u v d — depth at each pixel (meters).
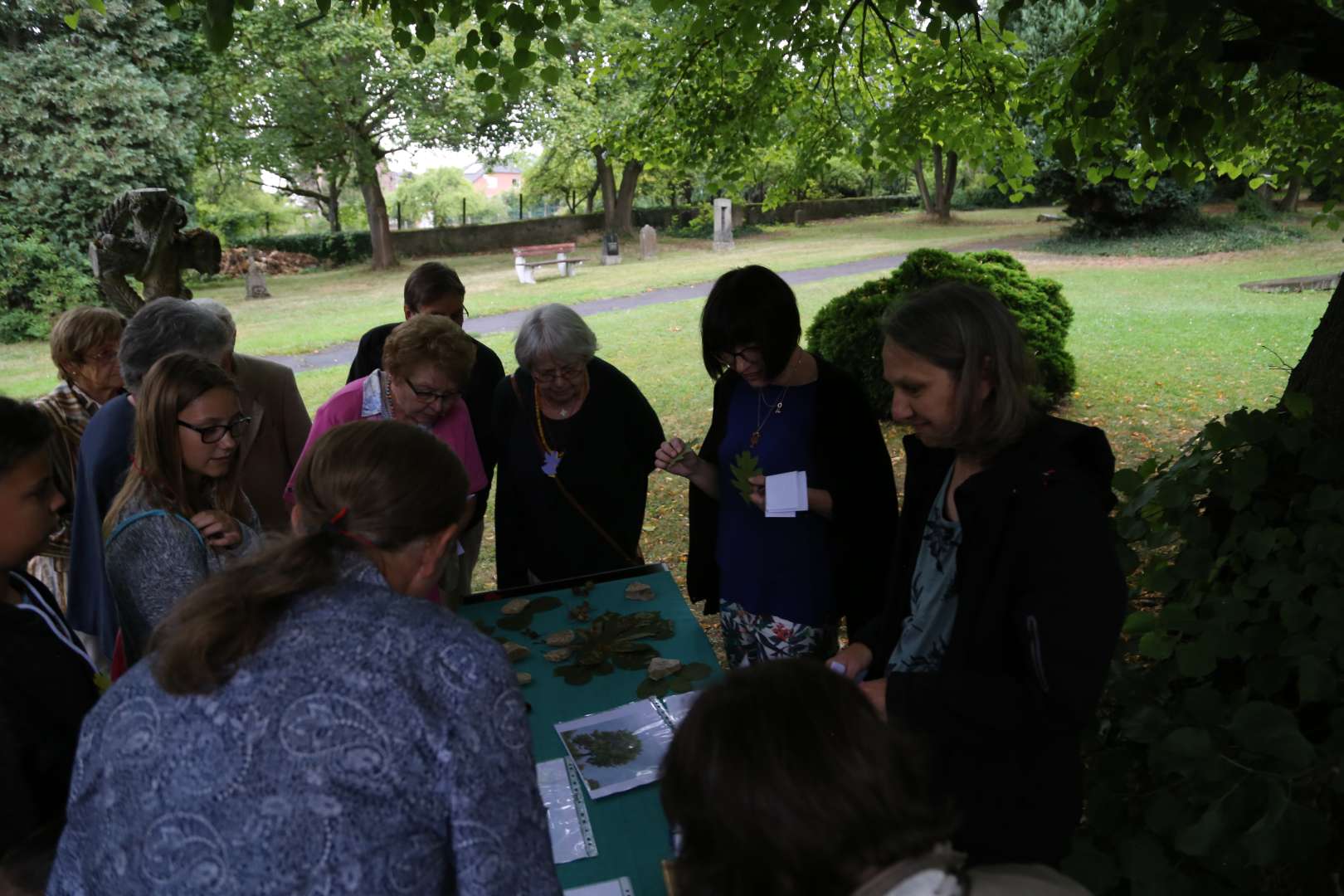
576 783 2.00
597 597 2.96
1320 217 5.49
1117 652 2.56
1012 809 1.57
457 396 2.96
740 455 2.72
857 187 45.22
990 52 5.52
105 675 2.10
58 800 1.62
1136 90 3.81
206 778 1.02
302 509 1.33
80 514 2.36
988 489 1.56
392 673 1.09
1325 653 2.07
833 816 0.84
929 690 1.59
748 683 0.96
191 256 6.27
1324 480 2.60
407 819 1.05
